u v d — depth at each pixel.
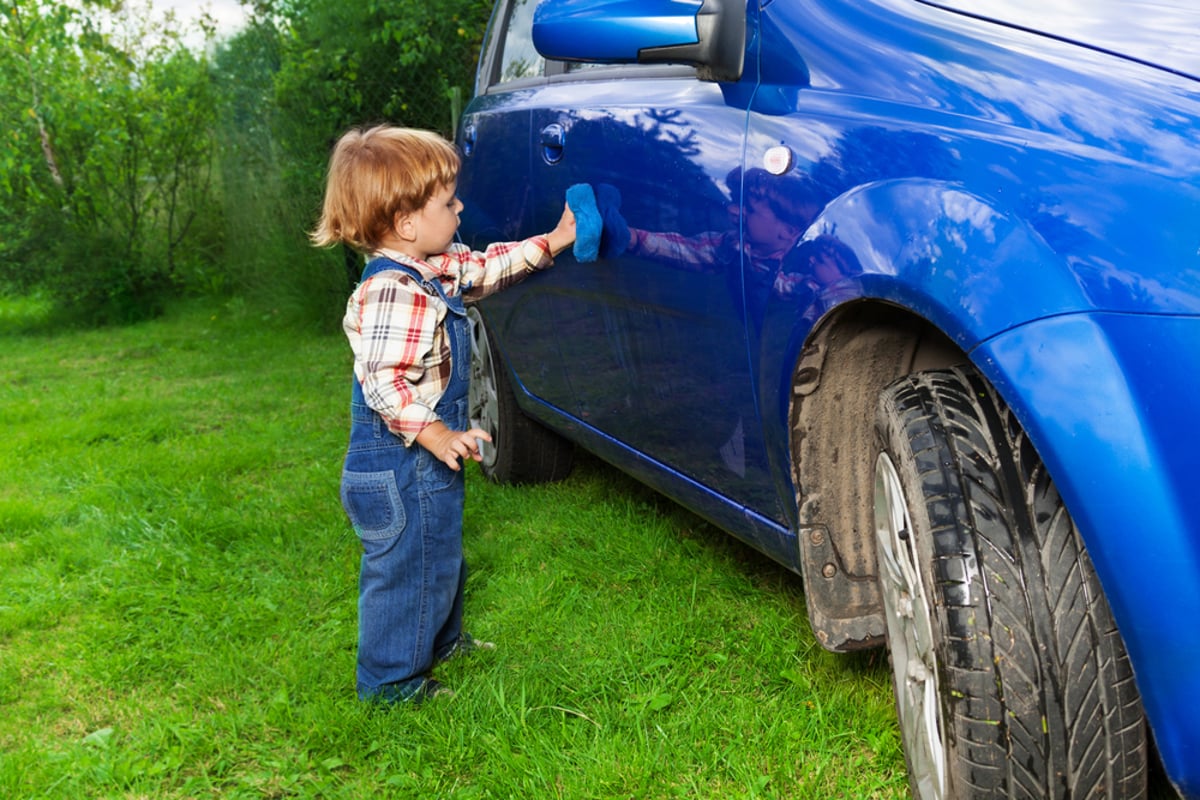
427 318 2.14
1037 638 1.43
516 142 3.09
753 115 2.02
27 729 2.39
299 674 2.51
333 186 2.16
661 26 2.10
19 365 7.25
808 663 2.36
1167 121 1.41
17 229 9.01
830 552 1.91
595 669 2.42
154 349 7.59
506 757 2.09
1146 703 1.31
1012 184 1.47
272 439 4.72
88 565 3.31
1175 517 1.26
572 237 2.42
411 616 2.31
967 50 1.70
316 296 7.91
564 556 3.12
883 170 1.68
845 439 1.88
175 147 9.28
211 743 2.25
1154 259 1.31
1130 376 1.29
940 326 1.49
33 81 8.88
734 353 2.07
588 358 2.82
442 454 2.14
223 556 3.32
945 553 1.48
